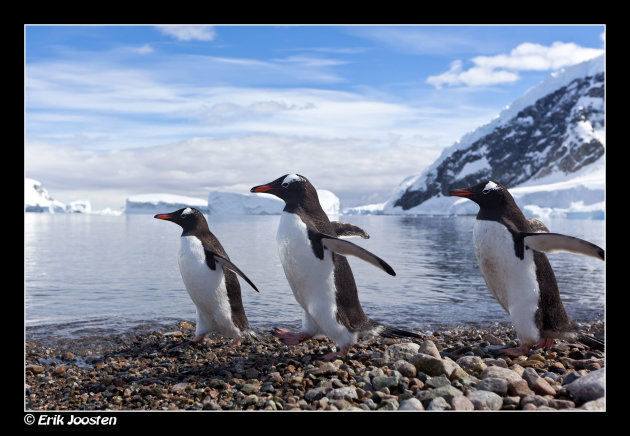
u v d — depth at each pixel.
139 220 23.34
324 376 1.59
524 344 1.77
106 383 1.75
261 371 1.76
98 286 4.10
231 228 14.11
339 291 1.79
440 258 6.48
